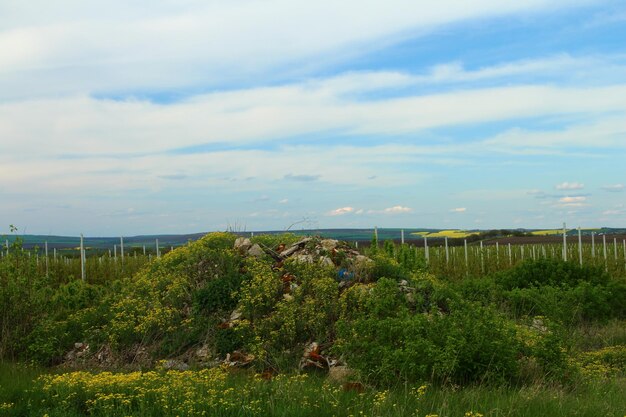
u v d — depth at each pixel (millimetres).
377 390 8562
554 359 9219
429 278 12625
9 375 10156
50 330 12719
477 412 6832
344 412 7098
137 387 7836
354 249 14914
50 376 9023
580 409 7090
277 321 11531
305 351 10938
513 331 9336
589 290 15805
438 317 9508
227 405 7113
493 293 16328
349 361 9508
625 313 16641
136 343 12086
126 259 30281
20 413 7496
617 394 8094
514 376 8711
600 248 33031
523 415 6812
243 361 10984
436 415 6309
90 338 12617
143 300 13070
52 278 15453
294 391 7703
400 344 9125
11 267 13203
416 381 8547
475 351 8656
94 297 15039
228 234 15219
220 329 11852
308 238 14570
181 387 7859
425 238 26453
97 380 8305
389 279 11688
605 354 11609
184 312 12625
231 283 12719
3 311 12789
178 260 14352
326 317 11422
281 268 13266
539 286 17375
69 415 7215
